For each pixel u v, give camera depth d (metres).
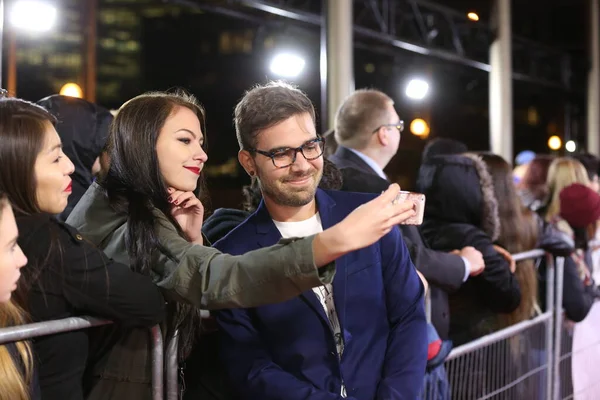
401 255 1.98
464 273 2.64
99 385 1.80
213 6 7.71
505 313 2.96
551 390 3.19
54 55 9.14
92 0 8.81
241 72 10.61
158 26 10.82
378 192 2.57
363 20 8.89
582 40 15.73
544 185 3.89
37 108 1.62
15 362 1.54
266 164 1.77
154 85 10.85
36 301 1.59
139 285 1.64
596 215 3.46
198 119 1.84
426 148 3.60
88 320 1.66
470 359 2.79
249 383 1.81
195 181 1.79
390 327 1.97
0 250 1.45
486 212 2.92
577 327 3.46
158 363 1.81
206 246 1.81
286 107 1.75
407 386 1.85
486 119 13.91
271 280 1.49
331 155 2.95
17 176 1.55
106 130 2.54
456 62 10.31
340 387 1.82
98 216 1.76
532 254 3.06
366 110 2.83
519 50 12.16
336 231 1.45
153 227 1.71
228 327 1.85
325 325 1.83
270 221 1.89
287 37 8.61
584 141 14.90
